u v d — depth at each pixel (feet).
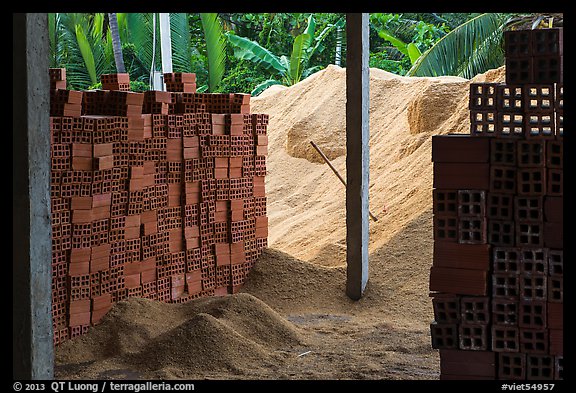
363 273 36.22
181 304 32.24
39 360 19.61
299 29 89.61
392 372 26.58
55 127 28.35
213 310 30.94
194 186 34.81
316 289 37.11
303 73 84.69
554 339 19.90
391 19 86.12
